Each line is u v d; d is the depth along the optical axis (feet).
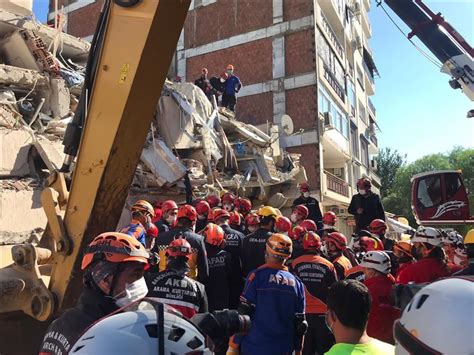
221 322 6.19
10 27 25.59
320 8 76.02
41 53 25.27
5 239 15.64
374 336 12.48
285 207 44.24
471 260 13.57
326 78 75.46
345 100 90.43
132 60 10.03
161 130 29.84
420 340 3.88
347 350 6.60
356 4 107.45
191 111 32.48
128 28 10.01
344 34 91.91
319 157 67.46
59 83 24.68
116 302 6.48
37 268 11.35
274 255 12.45
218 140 36.52
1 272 11.28
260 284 12.14
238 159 40.16
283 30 72.54
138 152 10.98
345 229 78.59
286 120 52.11
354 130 101.30
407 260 18.88
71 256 11.06
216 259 16.63
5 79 22.43
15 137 18.99
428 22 28.78
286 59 72.23
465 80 28.60
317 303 15.31
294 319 12.28
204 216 21.94
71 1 94.58
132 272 6.64
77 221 11.07
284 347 11.98
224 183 34.09
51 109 24.38
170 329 4.66
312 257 15.80
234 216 22.31
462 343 3.60
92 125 10.75
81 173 10.98
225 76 52.70
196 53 81.30
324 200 71.92
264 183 39.96
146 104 10.57
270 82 72.54
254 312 12.09
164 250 14.99
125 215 22.70
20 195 16.83
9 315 12.42
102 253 6.58
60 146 20.66
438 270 14.02
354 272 15.23
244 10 77.15
